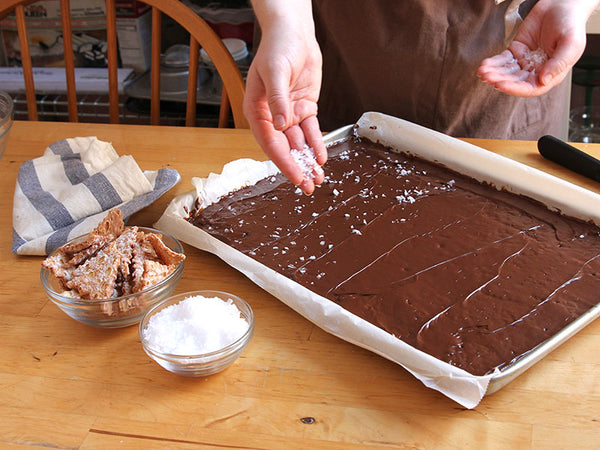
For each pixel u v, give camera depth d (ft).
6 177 4.51
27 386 2.78
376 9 4.87
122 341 3.02
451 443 2.44
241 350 2.78
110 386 2.77
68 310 2.95
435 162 4.52
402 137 4.69
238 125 5.27
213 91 7.44
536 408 2.58
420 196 4.12
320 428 2.52
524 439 2.44
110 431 2.54
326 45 5.32
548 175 4.04
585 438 2.44
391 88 5.19
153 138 5.02
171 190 4.30
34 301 3.31
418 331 2.91
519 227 3.76
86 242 3.23
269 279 3.19
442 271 3.34
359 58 5.13
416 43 4.88
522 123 5.41
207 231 3.78
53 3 7.68
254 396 2.69
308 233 3.73
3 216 4.06
